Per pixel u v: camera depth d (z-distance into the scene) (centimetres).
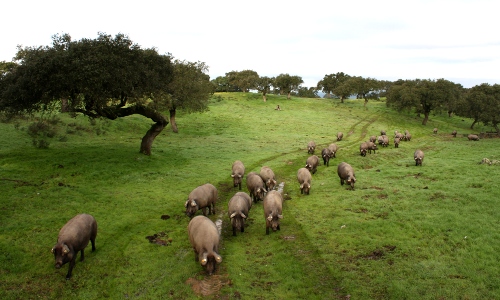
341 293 1113
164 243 1477
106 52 2330
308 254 1375
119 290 1141
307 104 8262
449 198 1948
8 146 2870
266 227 1595
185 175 2598
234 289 1144
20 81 2166
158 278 1216
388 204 1914
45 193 1956
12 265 1236
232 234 1597
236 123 5822
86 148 3058
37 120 3762
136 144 3553
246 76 9444
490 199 1858
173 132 4788
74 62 2117
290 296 1111
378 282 1148
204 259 1165
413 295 1066
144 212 1817
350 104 8762
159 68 2741
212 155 3447
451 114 8219
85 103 2570
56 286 1145
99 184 2220
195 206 1653
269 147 4072
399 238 1466
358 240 1462
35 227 1534
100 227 1598
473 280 1127
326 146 4234
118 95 2562
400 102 7081
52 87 2212
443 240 1424
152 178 2459
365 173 2773
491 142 4591
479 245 1351
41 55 2238
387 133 5531
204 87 4856
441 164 2981
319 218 1759
